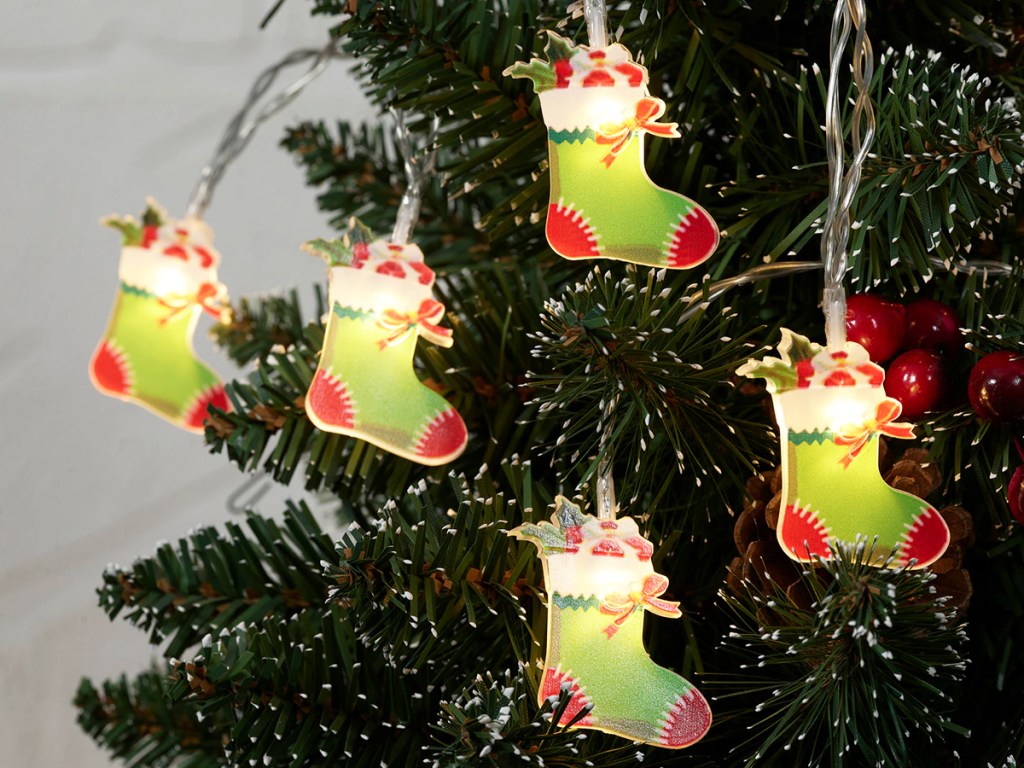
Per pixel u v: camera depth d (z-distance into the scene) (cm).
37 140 106
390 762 82
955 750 81
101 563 108
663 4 82
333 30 85
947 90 82
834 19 77
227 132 91
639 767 80
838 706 78
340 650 83
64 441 107
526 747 77
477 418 86
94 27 107
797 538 77
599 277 80
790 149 84
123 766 93
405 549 80
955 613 78
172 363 88
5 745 105
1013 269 82
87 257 108
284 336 97
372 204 96
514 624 81
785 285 85
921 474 80
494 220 86
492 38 84
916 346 81
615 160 79
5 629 105
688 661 81
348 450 87
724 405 82
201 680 81
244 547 87
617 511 83
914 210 81
